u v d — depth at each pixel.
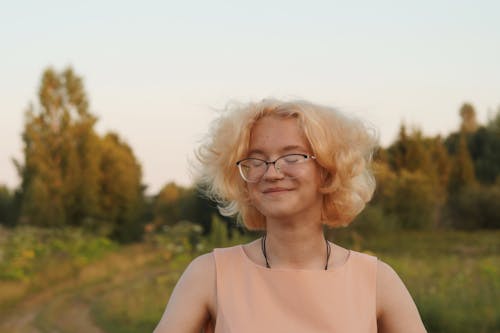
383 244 18.17
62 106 29.53
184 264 16.92
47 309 11.12
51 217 27.52
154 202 35.50
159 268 16.78
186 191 31.20
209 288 1.61
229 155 1.60
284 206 1.53
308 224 1.61
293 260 1.61
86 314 10.29
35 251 17.06
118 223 30.88
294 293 1.57
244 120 1.57
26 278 13.22
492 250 17.00
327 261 1.63
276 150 1.54
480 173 38.41
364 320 1.55
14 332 9.15
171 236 19.25
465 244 18.56
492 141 39.38
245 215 1.73
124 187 30.70
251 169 1.57
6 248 15.88
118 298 10.95
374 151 1.71
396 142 31.67
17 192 30.08
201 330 1.62
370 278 1.61
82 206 28.97
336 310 1.55
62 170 29.06
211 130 1.68
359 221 18.75
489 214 26.56
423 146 32.72
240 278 1.60
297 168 1.53
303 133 1.54
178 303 1.59
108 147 31.25
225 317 1.56
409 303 1.61
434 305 7.51
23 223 27.33
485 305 7.73
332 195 1.63
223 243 18.44
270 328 1.54
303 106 1.55
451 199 28.86
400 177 25.16
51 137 29.30
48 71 29.52
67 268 15.50
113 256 18.89
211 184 1.75
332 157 1.54
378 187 24.36
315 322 1.55
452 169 35.94
